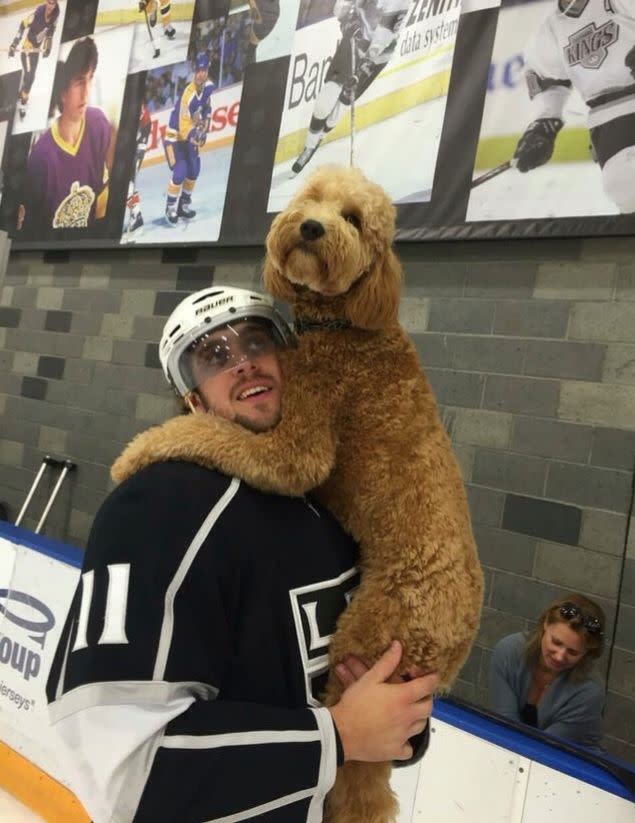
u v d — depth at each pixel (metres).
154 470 0.95
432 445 1.09
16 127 5.17
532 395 2.84
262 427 1.06
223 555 0.90
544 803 1.65
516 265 2.92
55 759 2.45
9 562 2.72
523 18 2.85
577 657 2.39
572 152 2.70
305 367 1.09
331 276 1.06
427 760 1.84
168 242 4.14
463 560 1.06
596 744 2.37
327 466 1.03
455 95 3.01
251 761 0.79
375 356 1.11
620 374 2.65
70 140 4.79
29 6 5.18
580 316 2.76
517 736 1.75
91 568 0.86
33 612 2.60
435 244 3.12
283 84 3.66
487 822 1.72
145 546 0.86
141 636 0.80
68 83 4.85
